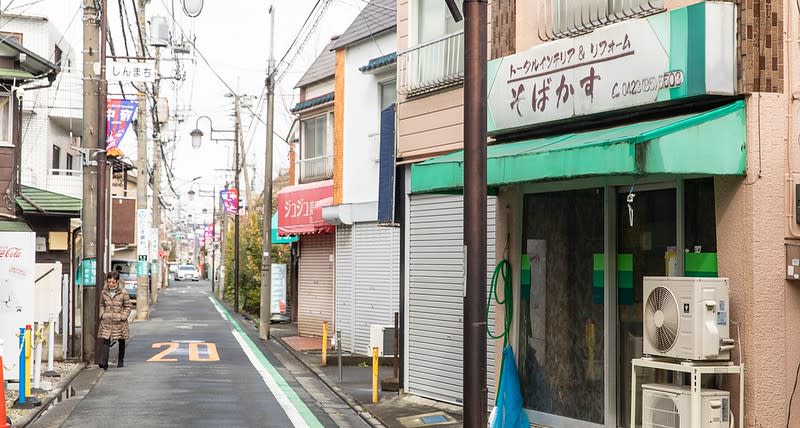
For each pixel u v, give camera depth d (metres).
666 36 8.82
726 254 8.48
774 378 8.21
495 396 11.89
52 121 34.84
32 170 32.47
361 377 17.47
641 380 9.60
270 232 27.98
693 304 8.06
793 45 8.53
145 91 29.94
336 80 24.38
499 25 12.07
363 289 22.11
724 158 8.24
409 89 14.07
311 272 26.66
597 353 10.38
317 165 26.98
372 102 22.55
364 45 23.12
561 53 10.30
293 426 12.19
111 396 14.68
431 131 13.55
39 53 33.56
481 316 8.32
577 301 10.73
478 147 8.39
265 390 15.78
